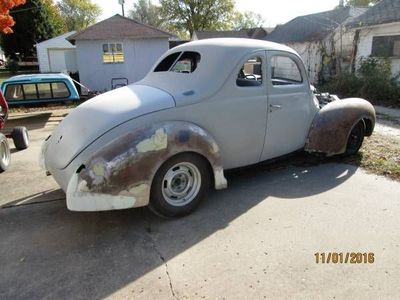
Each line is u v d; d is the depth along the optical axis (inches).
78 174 118.6
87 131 129.0
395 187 162.6
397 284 97.9
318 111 187.5
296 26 930.1
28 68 1557.6
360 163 194.9
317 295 94.3
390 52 540.1
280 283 99.3
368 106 197.8
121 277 103.7
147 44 679.7
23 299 95.3
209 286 99.0
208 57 150.7
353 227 127.7
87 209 117.3
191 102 138.2
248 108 153.8
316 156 204.5
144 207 147.5
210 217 137.9
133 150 118.9
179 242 121.5
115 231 130.0
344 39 656.4
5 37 1537.9
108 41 663.8
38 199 160.2
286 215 137.7
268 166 193.6
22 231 131.4
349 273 102.8
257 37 1513.3
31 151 245.0
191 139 129.8
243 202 150.1
